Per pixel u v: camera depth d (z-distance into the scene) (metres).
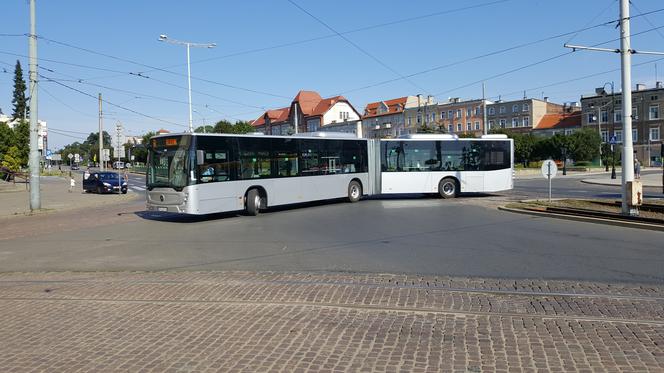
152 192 18.14
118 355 5.16
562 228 13.88
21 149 60.94
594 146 78.69
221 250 11.62
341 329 5.84
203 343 5.45
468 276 8.51
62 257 11.24
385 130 111.56
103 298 7.54
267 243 12.43
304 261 10.08
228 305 6.96
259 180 19.58
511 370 4.60
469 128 107.12
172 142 17.81
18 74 113.44
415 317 6.28
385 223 15.66
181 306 6.98
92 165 140.62
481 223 15.17
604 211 16.92
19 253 11.93
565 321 6.04
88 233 15.18
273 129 124.44
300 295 7.37
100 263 10.45
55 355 5.21
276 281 8.30
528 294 7.29
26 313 6.91
